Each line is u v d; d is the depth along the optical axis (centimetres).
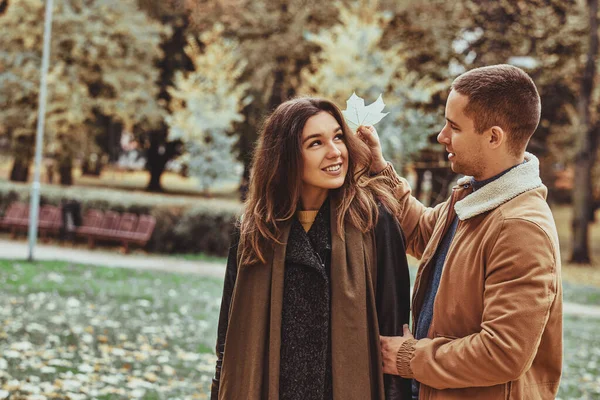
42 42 2289
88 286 1016
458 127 207
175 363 623
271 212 225
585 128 2341
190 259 1573
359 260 220
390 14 2038
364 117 253
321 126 224
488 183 208
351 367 213
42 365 557
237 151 2702
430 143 2050
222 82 2312
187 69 3055
